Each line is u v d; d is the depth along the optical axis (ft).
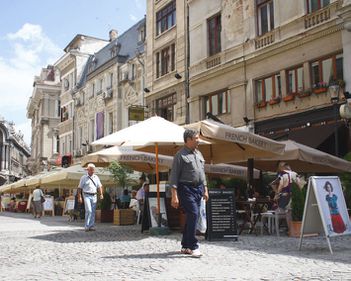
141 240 32.42
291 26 61.26
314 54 57.47
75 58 159.02
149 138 34.27
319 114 56.49
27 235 37.83
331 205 25.46
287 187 34.71
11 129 324.60
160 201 39.40
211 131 35.55
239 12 71.82
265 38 65.98
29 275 18.81
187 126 38.73
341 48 53.78
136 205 58.70
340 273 18.10
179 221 39.42
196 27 82.94
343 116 48.91
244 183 56.49
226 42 74.33
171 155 44.86
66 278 17.95
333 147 53.52
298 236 33.65
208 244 28.86
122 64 118.01
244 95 69.31
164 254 24.36
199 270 19.20
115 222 54.65
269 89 65.72
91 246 28.94
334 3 54.80
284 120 61.98
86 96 141.90
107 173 70.23
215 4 77.97
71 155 146.30
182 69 86.07
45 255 24.93
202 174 23.36
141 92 104.53
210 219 31.01
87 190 42.91
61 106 170.40
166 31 93.09
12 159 322.34
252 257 22.84
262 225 36.47
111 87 122.83
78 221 63.41
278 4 63.72
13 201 123.34
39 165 204.74
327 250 25.35
